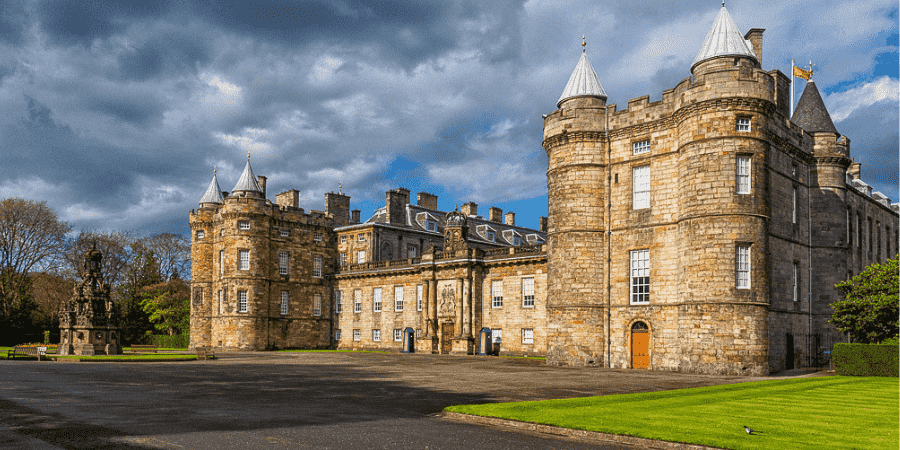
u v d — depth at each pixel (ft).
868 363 103.35
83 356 145.28
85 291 161.99
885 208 192.95
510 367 123.03
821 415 51.70
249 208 220.43
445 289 196.44
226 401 62.90
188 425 47.50
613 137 137.18
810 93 152.66
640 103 133.18
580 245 136.15
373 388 77.46
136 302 279.69
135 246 286.66
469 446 40.88
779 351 123.95
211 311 234.99
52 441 41.09
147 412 54.49
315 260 239.30
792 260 133.59
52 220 244.22
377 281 223.92
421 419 51.72
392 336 215.72
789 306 130.31
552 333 137.80
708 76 117.91
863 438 41.14
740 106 116.57
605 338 133.59
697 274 116.16
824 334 139.44
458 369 114.73
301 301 232.94
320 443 40.96
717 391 73.20
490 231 275.80
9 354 144.15
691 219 118.01
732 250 114.01
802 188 140.97
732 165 115.65
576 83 141.38
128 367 115.96
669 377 99.45
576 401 60.64
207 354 150.10
